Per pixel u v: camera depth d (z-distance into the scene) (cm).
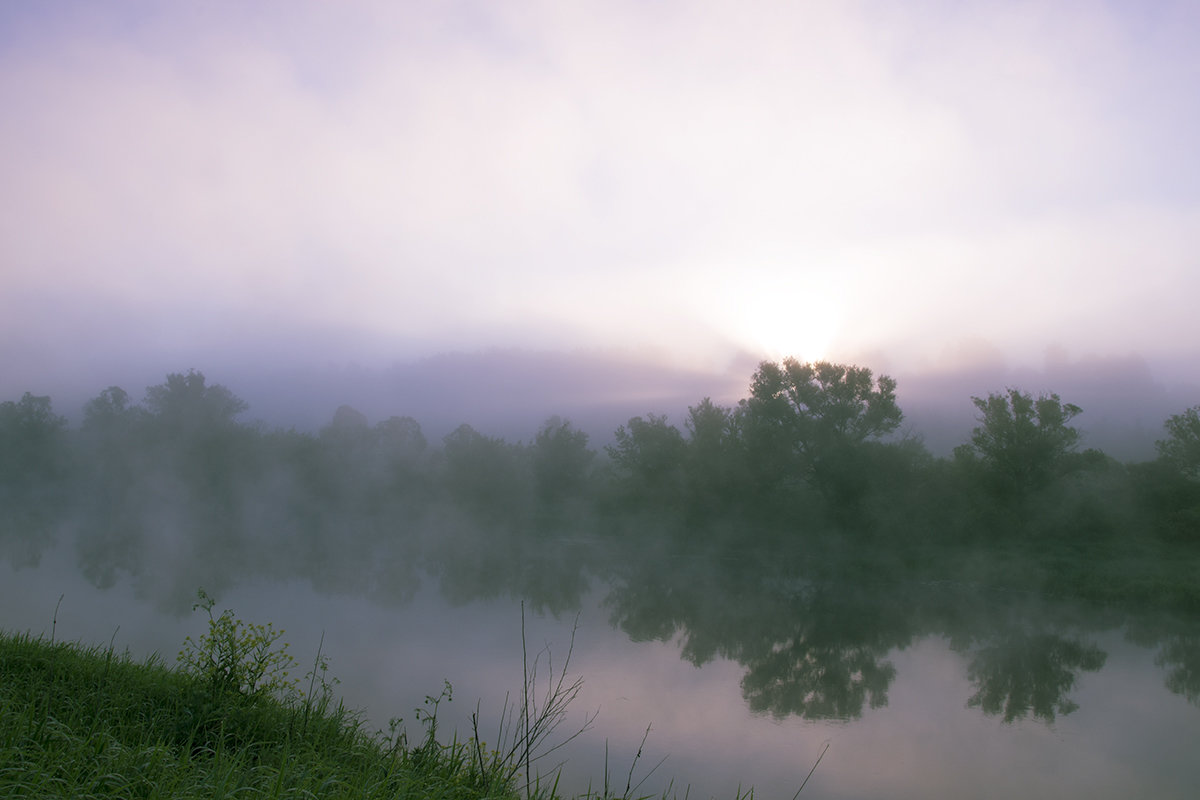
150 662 851
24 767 408
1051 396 3847
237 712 650
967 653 1997
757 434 4441
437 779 550
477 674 1403
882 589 3064
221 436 6594
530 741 600
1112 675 1775
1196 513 3409
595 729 1184
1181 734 1343
